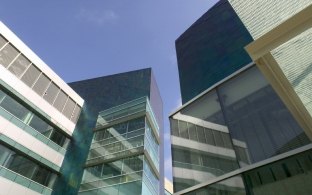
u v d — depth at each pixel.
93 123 24.64
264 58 3.49
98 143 21.38
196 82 19.16
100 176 17.88
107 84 31.08
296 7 3.47
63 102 25.58
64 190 18.84
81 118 26.70
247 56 16.08
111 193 15.96
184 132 11.98
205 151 10.23
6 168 16.61
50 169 20.52
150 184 17.55
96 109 26.78
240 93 10.91
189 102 13.17
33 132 20.17
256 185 7.39
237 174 8.21
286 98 4.14
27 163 18.70
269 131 8.57
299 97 4.08
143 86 27.23
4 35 20.41
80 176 19.03
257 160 8.10
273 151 7.89
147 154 18.42
